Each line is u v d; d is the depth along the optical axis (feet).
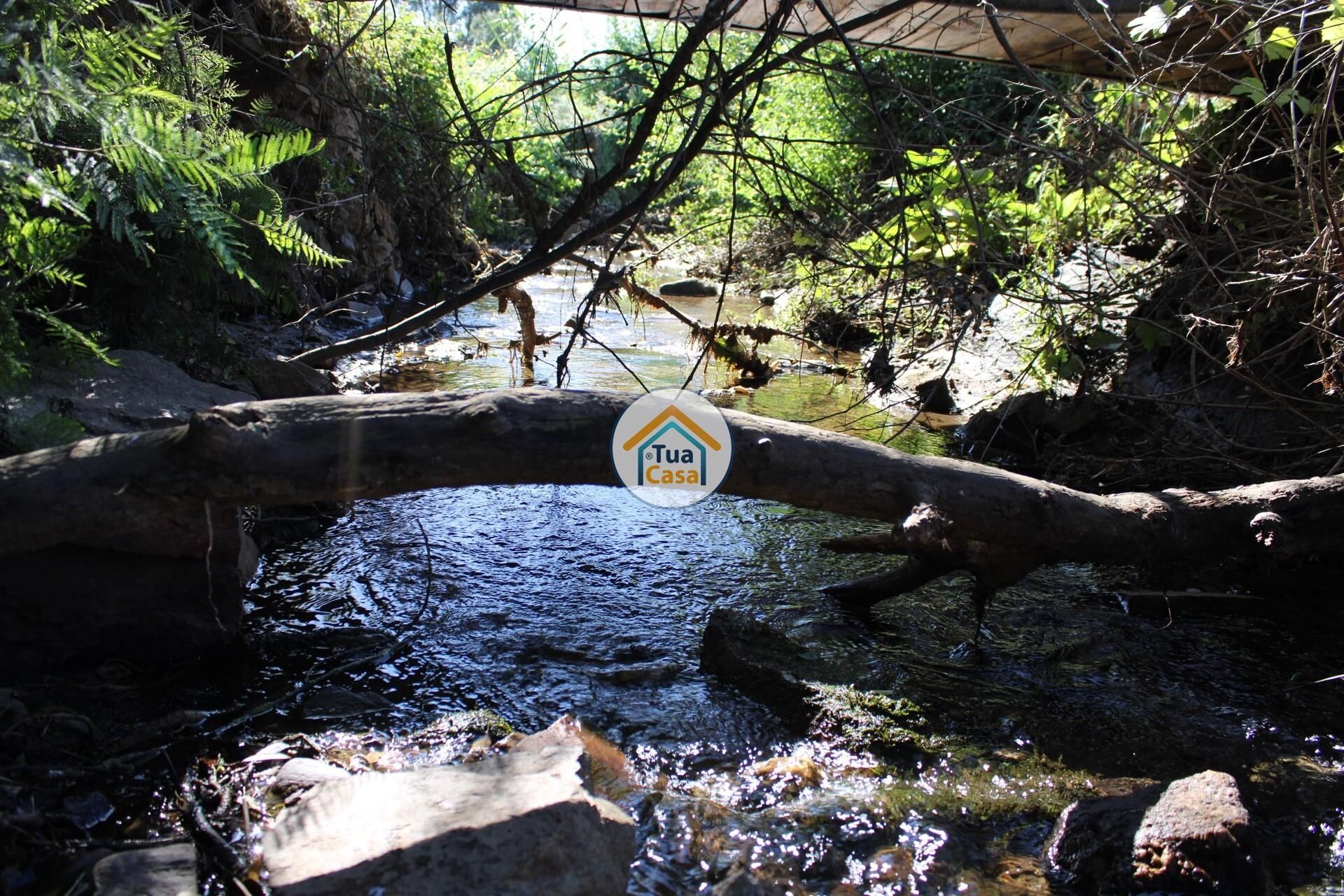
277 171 20.84
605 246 14.21
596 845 6.41
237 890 6.17
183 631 9.23
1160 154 14.52
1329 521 11.07
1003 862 7.13
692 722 8.88
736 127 10.91
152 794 7.39
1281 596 12.12
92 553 8.80
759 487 9.41
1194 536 10.87
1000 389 19.85
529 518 14.08
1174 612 11.62
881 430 19.35
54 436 8.68
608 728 8.72
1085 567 13.03
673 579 12.12
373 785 6.95
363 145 16.48
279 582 11.35
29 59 7.26
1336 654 10.57
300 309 22.31
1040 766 8.34
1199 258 13.10
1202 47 16.84
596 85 17.33
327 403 8.07
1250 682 9.91
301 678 9.25
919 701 9.31
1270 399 15.39
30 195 7.07
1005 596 12.00
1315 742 8.82
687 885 6.68
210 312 15.05
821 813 7.59
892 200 15.05
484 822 6.38
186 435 7.52
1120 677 9.97
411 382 20.56
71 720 8.04
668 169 11.12
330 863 6.12
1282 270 14.20
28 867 6.42
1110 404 17.89
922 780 8.12
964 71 31.37
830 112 29.94
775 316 30.04
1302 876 7.07
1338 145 12.16
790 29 19.61
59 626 8.80
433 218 19.76
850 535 13.83
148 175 7.73
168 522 8.83
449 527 13.56
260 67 19.84
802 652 10.08
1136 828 6.99
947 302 18.94
